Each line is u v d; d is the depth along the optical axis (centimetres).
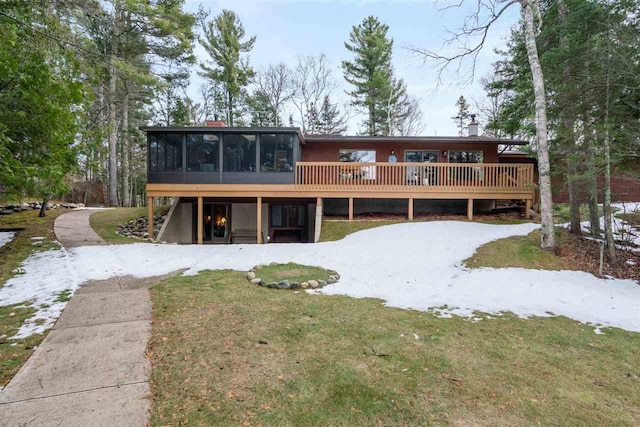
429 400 280
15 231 1088
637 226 1041
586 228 1038
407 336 408
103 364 320
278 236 1488
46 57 686
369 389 293
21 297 520
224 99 2508
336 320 452
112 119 1723
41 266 710
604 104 787
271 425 243
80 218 1361
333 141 1470
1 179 597
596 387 311
